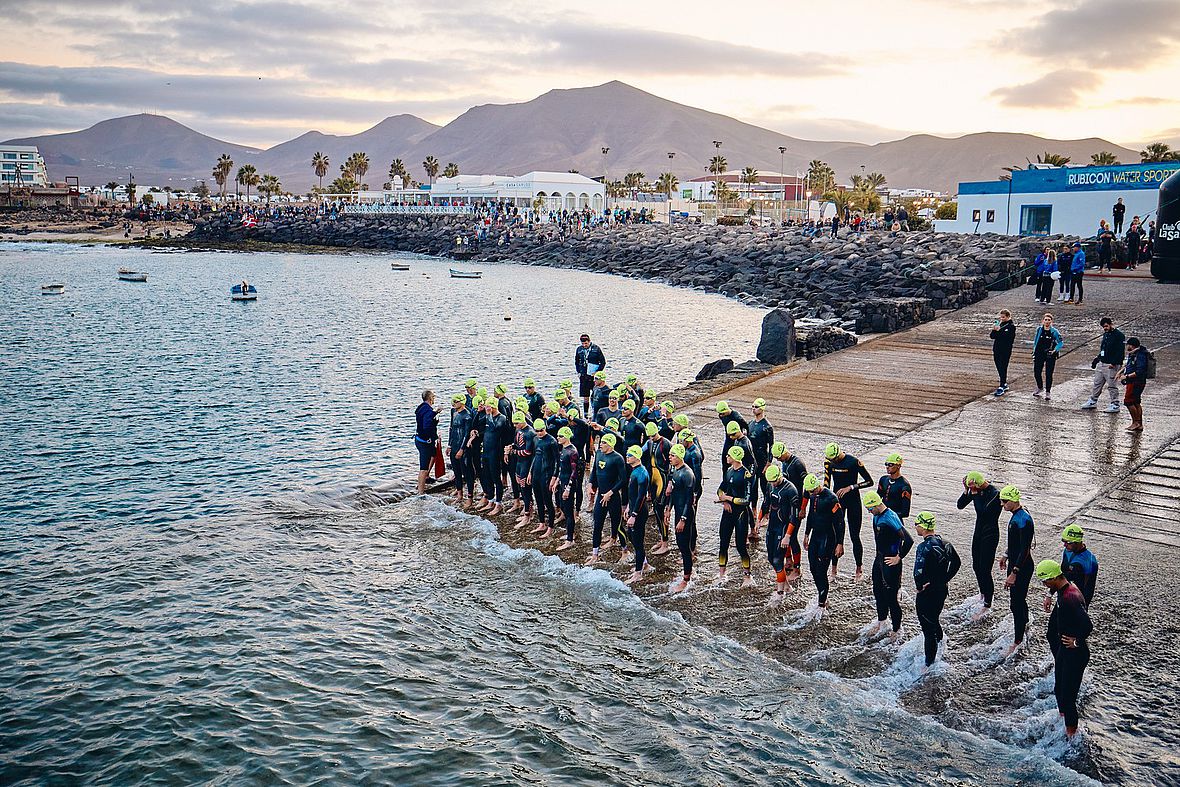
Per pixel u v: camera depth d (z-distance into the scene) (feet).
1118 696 35.45
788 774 32.89
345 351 142.72
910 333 111.86
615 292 234.58
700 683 39.52
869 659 39.96
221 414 98.02
